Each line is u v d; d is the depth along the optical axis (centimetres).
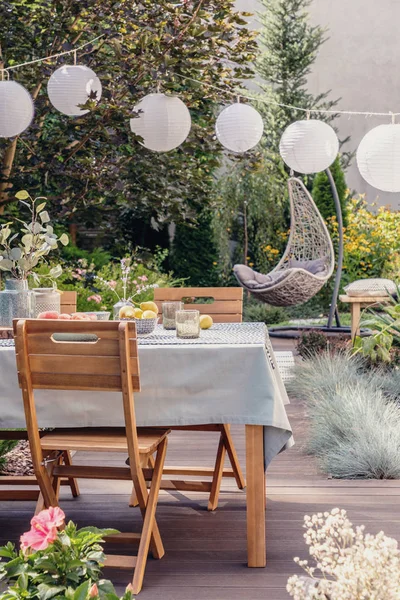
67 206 592
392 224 1121
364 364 598
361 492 350
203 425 336
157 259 1023
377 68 1276
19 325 257
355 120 1279
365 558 171
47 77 574
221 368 273
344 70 1282
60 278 679
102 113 571
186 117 396
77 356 257
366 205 1234
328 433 415
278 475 379
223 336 303
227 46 607
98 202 612
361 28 1276
